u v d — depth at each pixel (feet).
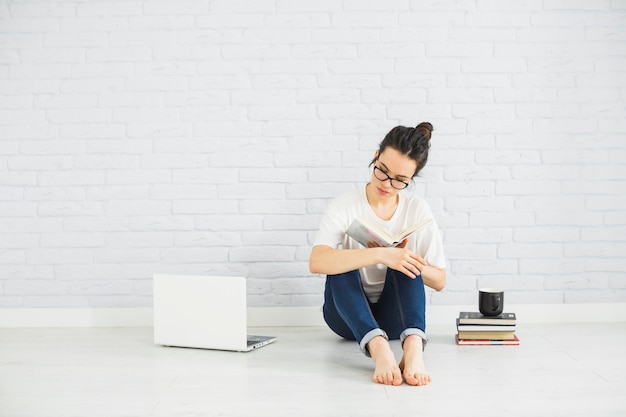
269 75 12.06
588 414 7.53
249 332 11.69
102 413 7.59
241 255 12.15
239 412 7.61
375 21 12.00
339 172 12.11
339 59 12.03
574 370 9.22
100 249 12.16
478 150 12.09
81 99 12.08
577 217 12.12
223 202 12.14
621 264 12.14
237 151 12.11
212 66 12.06
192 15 12.02
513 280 12.15
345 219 9.96
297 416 7.48
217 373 9.14
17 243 12.12
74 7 12.01
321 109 12.07
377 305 10.00
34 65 12.05
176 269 12.16
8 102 12.07
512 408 7.72
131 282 12.15
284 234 12.16
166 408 7.75
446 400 7.98
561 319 12.16
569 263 12.14
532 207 12.11
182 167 12.12
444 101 12.06
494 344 10.58
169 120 12.10
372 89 12.04
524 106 12.07
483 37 12.03
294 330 11.85
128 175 12.12
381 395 8.17
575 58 12.06
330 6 11.98
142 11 12.02
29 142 12.10
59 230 12.14
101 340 11.10
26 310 12.14
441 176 12.10
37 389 8.46
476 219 12.12
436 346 10.59
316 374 9.07
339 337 11.30
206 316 10.36
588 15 12.03
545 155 12.11
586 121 12.10
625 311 12.16
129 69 12.07
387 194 9.51
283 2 12.00
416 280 9.48
